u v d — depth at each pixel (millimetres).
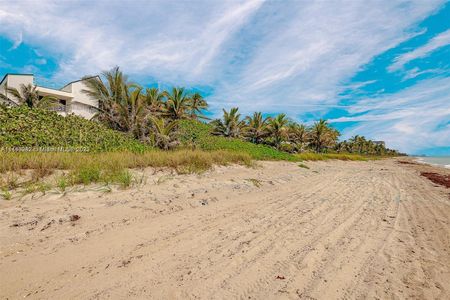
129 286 2318
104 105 20469
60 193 4754
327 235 3889
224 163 11383
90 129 15414
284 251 3232
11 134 10867
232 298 2195
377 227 4379
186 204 5227
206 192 6309
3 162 6113
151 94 25469
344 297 2277
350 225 4449
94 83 20250
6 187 4762
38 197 4480
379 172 17734
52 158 7094
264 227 4176
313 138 38812
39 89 22562
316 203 6180
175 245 3293
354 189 8711
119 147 12500
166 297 2174
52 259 2744
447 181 12898
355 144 75500
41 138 11492
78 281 2371
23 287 2242
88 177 5727
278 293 2297
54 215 3770
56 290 2221
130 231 3648
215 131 31938
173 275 2545
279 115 31969
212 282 2438
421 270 2820
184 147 16047
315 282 2512
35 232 3287
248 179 8758
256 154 18484
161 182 6594
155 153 10336
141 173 7496
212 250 3186
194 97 33625
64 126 14141
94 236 3385
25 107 14969
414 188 9641
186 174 8250
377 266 2895
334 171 16500
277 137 32500
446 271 2805
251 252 3164
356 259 3062
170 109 25922
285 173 11891
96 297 2141
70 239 3230
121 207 4473
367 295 2320
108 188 5363
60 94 23609
